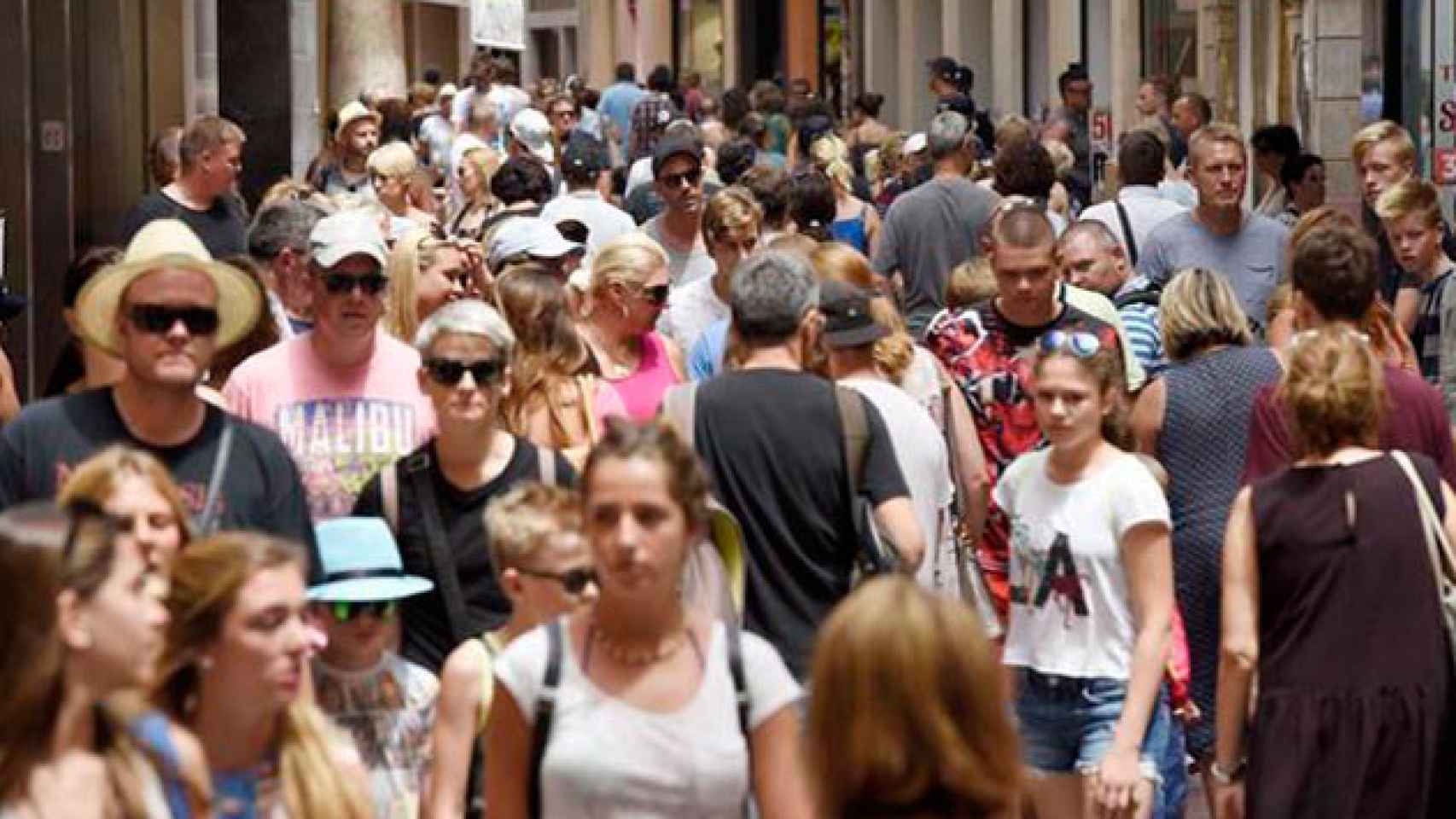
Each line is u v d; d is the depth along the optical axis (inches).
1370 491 930.1
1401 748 928.3
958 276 1234.6
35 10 2167.8
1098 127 3063.5
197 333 868.0
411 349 1014.4
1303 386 940.6
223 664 701.3
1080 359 1005.8
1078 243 1376.7
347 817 711.7
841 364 1061.8
